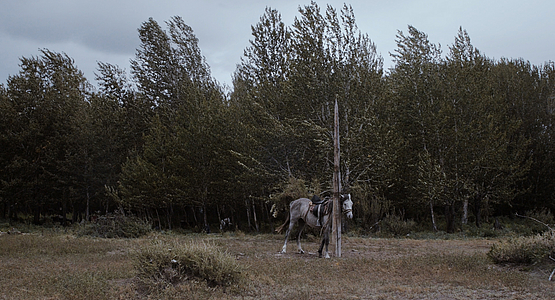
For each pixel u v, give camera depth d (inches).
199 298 295.3
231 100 1235.2
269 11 1071.0
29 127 1179.3
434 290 326.3
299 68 930.1
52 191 1231.5
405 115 1055.6
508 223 1173.7
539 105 1214.9
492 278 363.3
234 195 1092.5
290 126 905.5
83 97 1323.8
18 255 502.0
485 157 973.2
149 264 329.4
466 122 1036.5
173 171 1115.3
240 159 1020.5
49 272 391.9
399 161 986.1
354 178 875.4
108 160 1237.7
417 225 1145.4
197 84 1312.7
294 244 656.4
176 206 1422.2
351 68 909.8
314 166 944.9
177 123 1203.2
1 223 1121.4
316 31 920.9
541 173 1198.9
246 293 318.7
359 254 544.7
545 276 382.3
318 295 314.3
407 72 1090.1
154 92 1374.3
